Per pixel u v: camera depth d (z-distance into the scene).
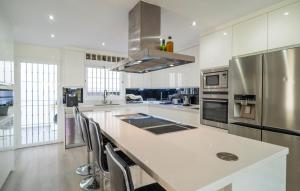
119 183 0.78
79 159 3.12
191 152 1.10
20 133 3.73
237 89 2.29
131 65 2.58
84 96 4.28
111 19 2.49
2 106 2.33
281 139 1.84
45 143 3.99
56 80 4.14
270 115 1.94
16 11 2.22
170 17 2.45
